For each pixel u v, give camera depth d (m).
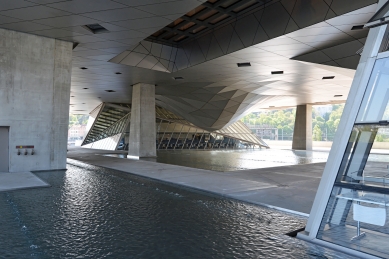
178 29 19.50
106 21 13.89
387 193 4.78
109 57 19.89
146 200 8.86
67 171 15.66
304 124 47.22
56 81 16.33
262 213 7.45
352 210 5.14
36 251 4.92
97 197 9.23
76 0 11.81
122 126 44.75
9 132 15.12
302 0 14.11
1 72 14.81
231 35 18.16
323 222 5.41
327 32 15.22
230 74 24.91
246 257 4.74
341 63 18.08
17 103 15.26
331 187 5.45
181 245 5.25
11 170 15.21
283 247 5.16
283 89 33.28
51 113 16.20
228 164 20.56
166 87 31.11
